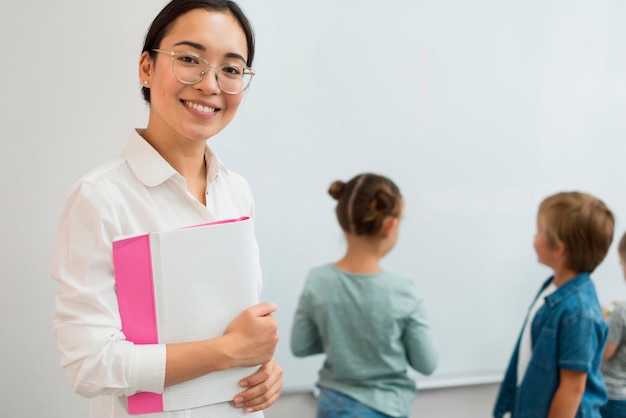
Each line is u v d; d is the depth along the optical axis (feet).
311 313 4.97
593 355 4.71
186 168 2.77
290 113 5.61
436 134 6.12
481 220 6.39
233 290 2.50
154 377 2.28
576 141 6.61
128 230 2.46
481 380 6.49
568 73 6.49
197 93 2.49
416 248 6.19
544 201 5.19
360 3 5.72
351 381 4.79
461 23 6.07
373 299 4.74
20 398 4.96
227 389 2.52
